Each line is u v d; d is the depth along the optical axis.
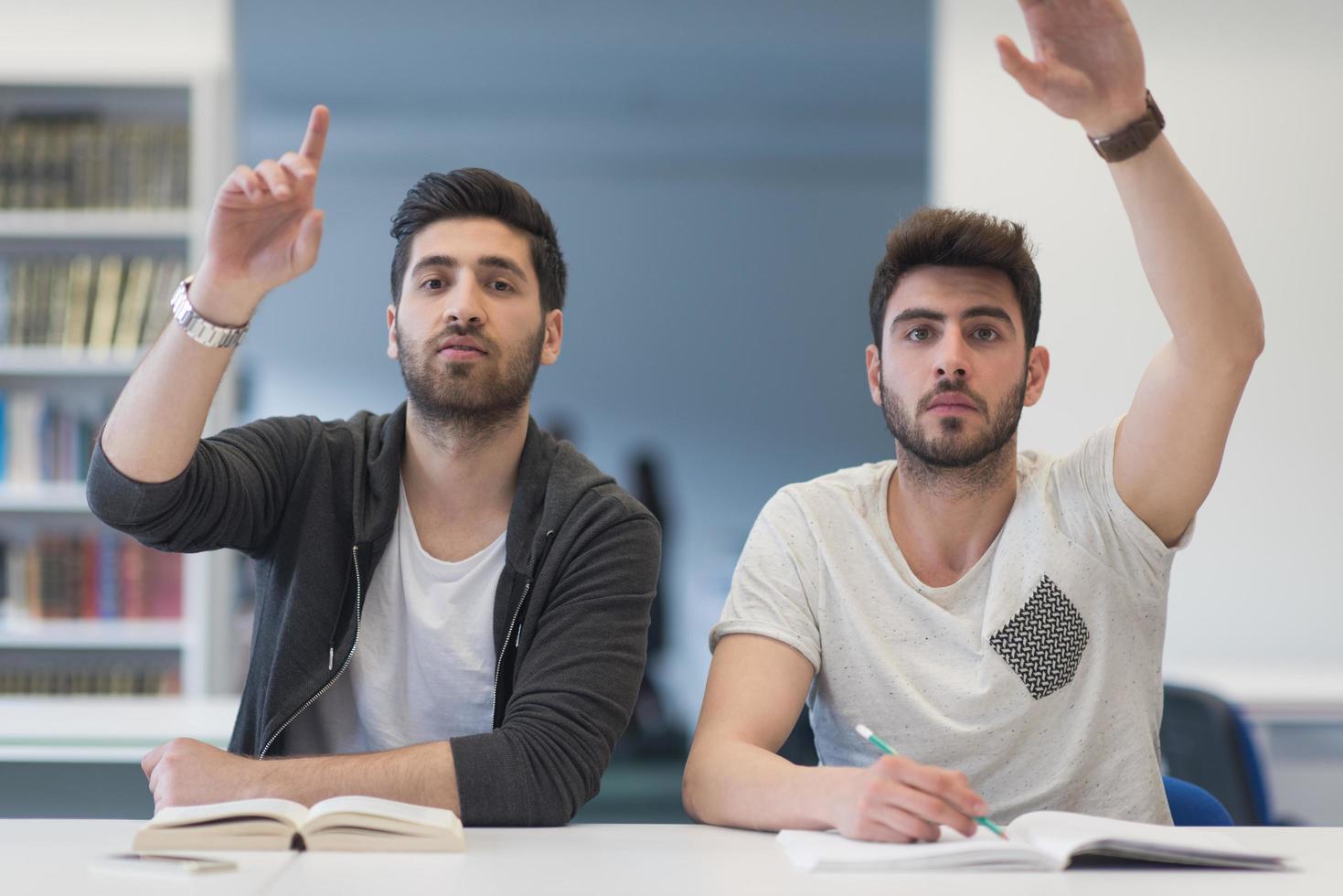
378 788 1.39
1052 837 1.22
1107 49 1.35
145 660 4.11
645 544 1.66
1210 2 4.37
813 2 6.78
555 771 1.46
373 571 1.71
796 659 1.62
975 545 1.71
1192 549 4.30
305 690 1.65
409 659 1.70
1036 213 4.37
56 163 4.09
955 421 1.60
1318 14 4.35
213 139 4.09
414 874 1.12
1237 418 4.31
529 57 7.57
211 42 4.37
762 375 9.45
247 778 1.38
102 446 1.50
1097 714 1.63
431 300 1.66
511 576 1.66
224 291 1.43
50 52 4.37
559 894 1.04
